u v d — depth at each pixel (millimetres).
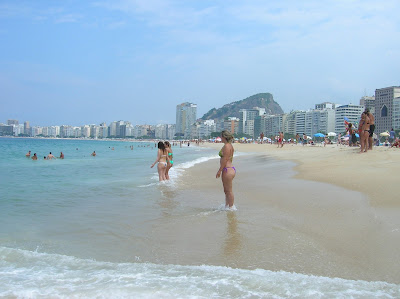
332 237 5234
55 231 5844
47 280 3715
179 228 5945
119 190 10328
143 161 27547
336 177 10773
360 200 7402
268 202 7926
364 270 4082
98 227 6066
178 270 4020
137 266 4176
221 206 7719
